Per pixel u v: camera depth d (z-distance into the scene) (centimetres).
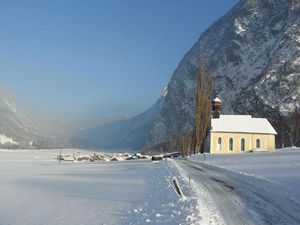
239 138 10250
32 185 3431
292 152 7162
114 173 4891
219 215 1800
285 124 15950
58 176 4569
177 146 14762
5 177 4450
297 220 1719
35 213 2017
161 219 1708
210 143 10175
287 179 3212
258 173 3906
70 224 1703
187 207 1970
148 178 3841
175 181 2416
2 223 1806
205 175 3803
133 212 1905
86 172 5403
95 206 2141
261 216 1795
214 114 10669
